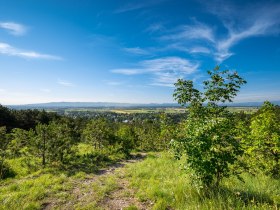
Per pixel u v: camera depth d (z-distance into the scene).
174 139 8.07
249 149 9.82
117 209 7.52
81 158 17.84
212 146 7.21
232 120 8.09
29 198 8.44
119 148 23.00
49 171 13.63
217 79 8.02
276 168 9.43
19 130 16.48
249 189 8.03
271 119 9.82
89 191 9.55
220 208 6.36
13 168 13.75
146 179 11.02
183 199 7.55
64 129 18.66
